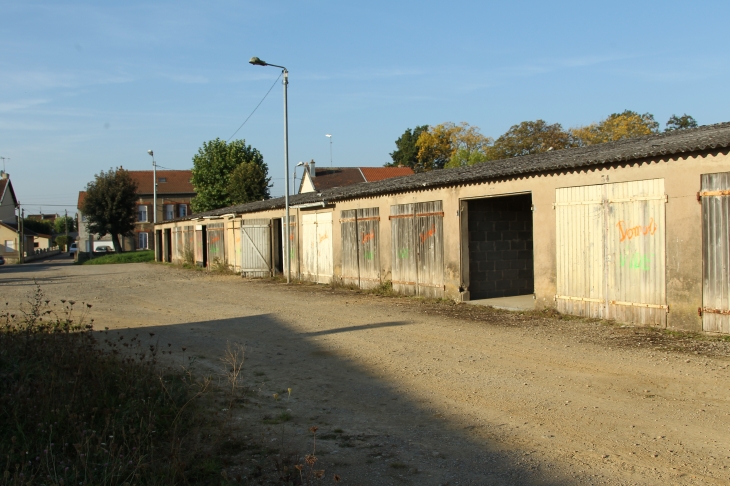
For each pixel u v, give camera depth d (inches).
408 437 197.8
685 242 361.4
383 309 503.8
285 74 778.8
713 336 343.9
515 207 578.6
